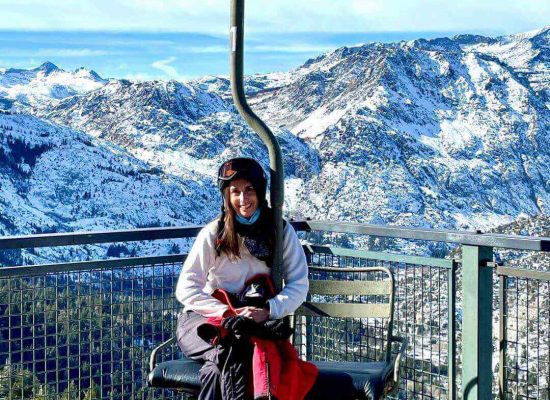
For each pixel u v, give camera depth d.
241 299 2.91
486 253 3.66
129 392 3.78
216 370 2.74
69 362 3.62
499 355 3.62
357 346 3.90
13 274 3.42
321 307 3.32
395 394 3.92
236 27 2.82
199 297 2.88
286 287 2.94
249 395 2.72
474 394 3.65
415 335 3.82
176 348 3.91
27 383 3.52
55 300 3.57
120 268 3.72
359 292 3.26
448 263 3.67
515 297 3.56
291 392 2.67
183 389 2.86
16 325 3.48
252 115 2.88
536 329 3.47
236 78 2.85
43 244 3.46
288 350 2.75
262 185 2.93
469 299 3.65
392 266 3.88
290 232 3.02
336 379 2.75
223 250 2.94
